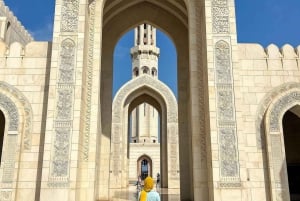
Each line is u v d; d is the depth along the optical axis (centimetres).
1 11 2378
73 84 1562
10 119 1631
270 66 1797
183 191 2145
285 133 2370
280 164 1623
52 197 1412
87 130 1669
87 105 1700
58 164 1456
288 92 1752
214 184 1455
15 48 1756
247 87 1755
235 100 1568
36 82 1702
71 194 1424
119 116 4250
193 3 1875
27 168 1566
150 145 5922
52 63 1585
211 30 1667
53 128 1499
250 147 1656
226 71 1611
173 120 4069
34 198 1524
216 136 1518
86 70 1705
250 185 1602
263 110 1722
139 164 5969
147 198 879
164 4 2344
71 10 1667
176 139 4000
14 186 1513
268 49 1823
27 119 1639
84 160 1623
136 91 4297
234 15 1695
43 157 1461
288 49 1828
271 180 1587
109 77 2277
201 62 1780
